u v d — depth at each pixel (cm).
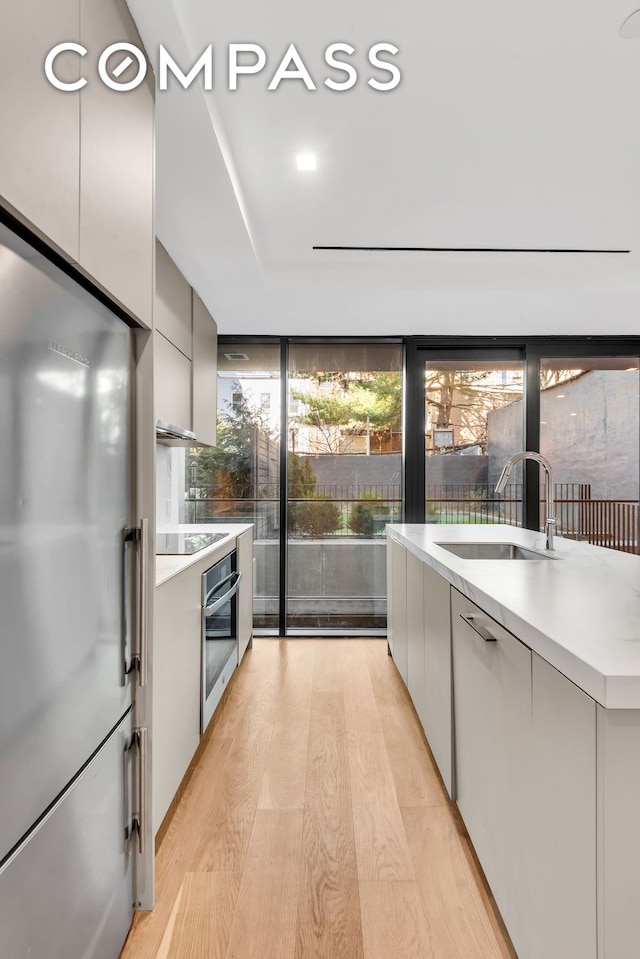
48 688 98
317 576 429
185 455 429
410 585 280
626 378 431
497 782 141
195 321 318
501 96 177
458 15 145
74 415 108
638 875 87
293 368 431
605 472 430
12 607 86
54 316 99
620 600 136
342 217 263
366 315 369
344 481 432
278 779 219
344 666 355
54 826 102
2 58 79
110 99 120
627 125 193
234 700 299
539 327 398
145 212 144
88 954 117
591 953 91
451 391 430
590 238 288
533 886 116
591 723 90
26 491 90
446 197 245
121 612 135
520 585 156
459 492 429
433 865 168
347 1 140
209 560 249
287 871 166
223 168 190
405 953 136
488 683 149
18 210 83
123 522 137
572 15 145
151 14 131
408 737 254
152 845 150
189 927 144
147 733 147
